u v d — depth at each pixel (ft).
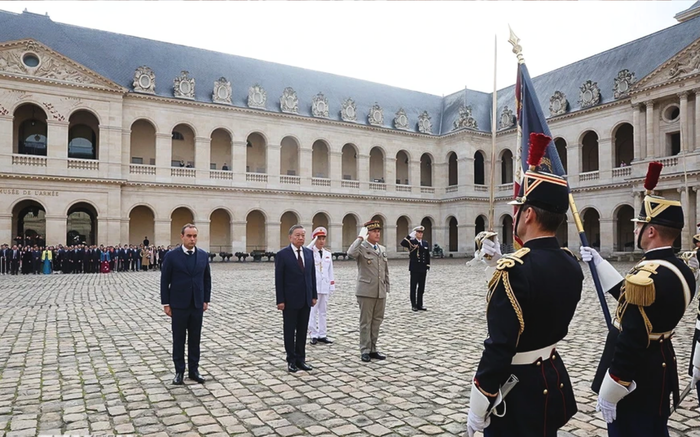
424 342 39.42
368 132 195.42
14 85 136.87
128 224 153.28
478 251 13.61
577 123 169.17
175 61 171.63
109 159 148.15
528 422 11.16
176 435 21.02
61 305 60.08
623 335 13.06
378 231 34.86
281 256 31.27
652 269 13.28
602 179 160.97
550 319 11.30
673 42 152.35
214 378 29.63
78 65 143.33
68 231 157.07
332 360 33.96
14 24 147.23
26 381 28.89
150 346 38.11
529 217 11.96
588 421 22.20
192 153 173.88
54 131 141.69
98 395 26.37
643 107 147.64
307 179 182.60
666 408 13.89
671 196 139.54
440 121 219.20
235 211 169.58
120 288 81.00
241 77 181.27
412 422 22.40
